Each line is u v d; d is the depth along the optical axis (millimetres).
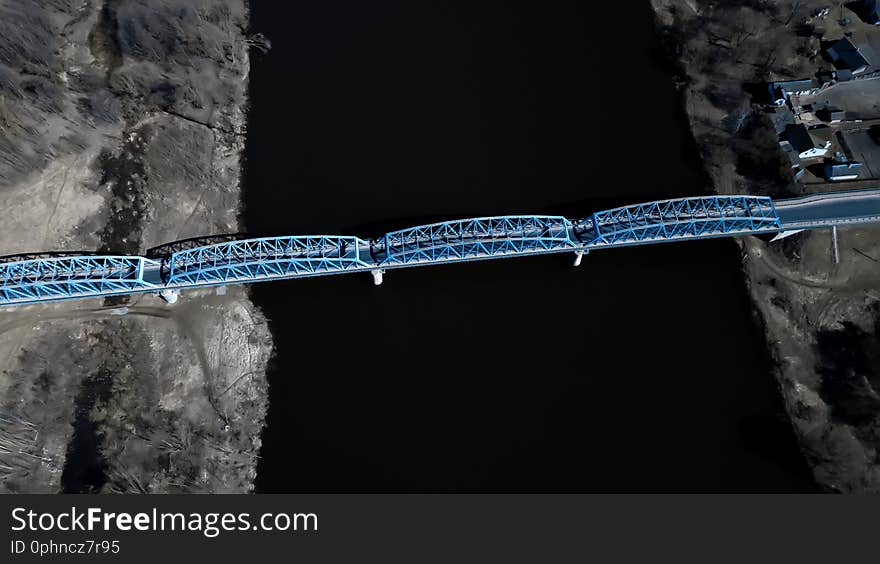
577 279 133250
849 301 128875
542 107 156500
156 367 124375
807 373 123375
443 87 160000
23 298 123312
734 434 117938
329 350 127312
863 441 115688
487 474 115188
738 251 134750
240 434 119750
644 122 153875
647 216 130375
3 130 138750
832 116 145375
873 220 128875
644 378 123125
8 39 147000
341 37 168000
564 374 123875
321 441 118938
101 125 147375
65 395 120812
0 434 114750
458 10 172375
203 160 147500
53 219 138375
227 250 130625
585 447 117125
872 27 160250
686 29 164625
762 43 157000
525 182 145875
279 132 153500
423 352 126625
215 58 159000
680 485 113500
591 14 171000
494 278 133875
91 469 113875
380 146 151125
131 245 138125
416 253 125625
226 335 128375
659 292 131625
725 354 125188
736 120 150375
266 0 172875
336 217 142000
